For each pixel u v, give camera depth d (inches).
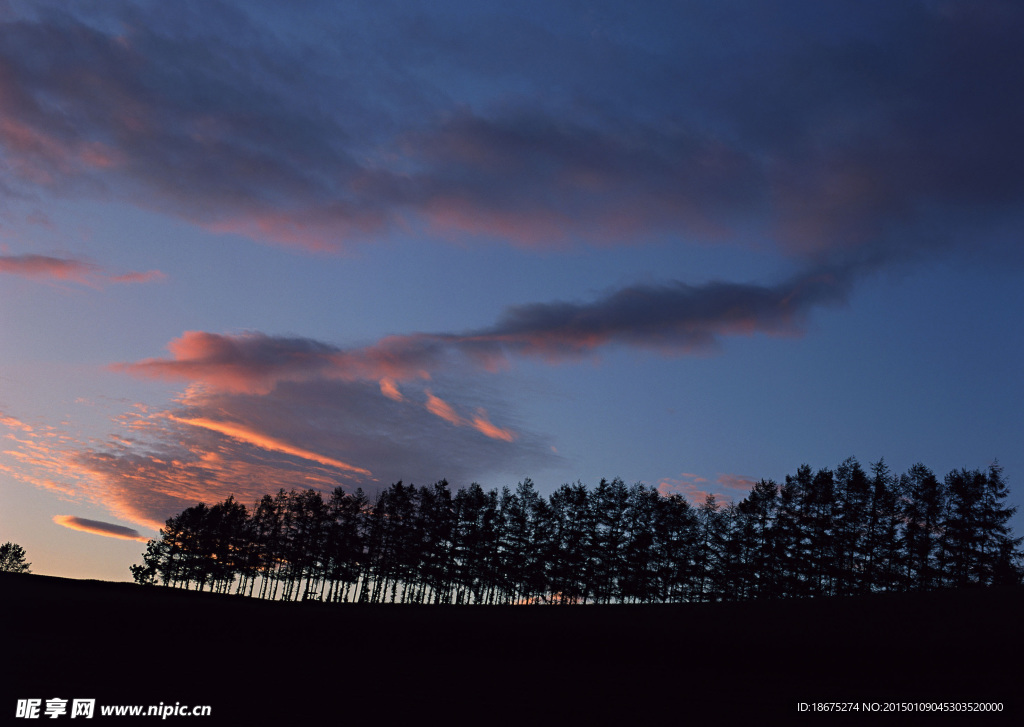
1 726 808.9
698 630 1556.3
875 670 1152.8
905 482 2632.9
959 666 1130.7
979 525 2496.3
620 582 2896.2
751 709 961.5
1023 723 861.2
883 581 2527.1
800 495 2775.6
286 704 961.5
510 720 910.4
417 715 926.4
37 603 1829.5
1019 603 1512.1
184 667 1216.8
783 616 1628.9
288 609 2094.0
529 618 1886.1
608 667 1307.8
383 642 1592.0
